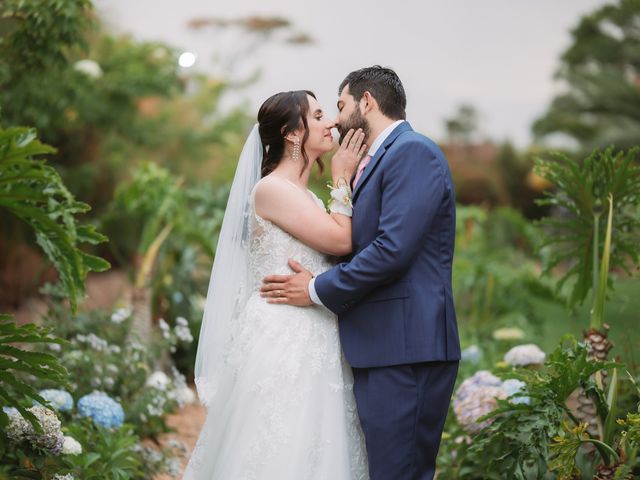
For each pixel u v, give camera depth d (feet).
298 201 8.87
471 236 29.50
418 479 8.51
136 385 13.05
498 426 9.13
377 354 8.52
